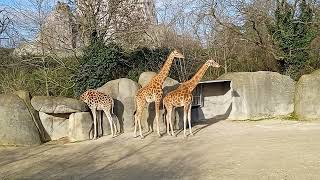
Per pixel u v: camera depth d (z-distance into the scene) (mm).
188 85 11766
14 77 16125
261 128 12281
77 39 16906
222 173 7449
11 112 11539
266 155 8641
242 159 8430
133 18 17500
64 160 9414
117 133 12430
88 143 11367
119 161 9008
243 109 14352
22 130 11477
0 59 16875
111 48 15344
